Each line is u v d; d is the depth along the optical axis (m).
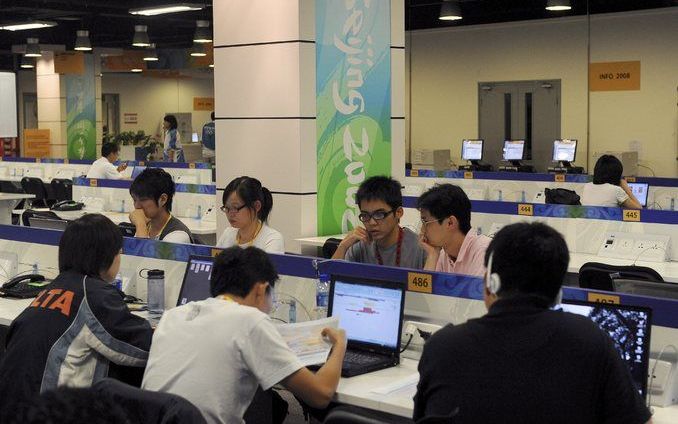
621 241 6.09
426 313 3.39
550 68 13.59
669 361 2.81
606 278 4.86
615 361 1.86
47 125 19.62
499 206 6.71
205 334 2.72
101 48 19.98
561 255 1.92
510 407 1.82
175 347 2.73
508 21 13.96
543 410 1.81
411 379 3.02
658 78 12.48
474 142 14.12
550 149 13.72
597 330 1.88
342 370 3.05
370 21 6.64
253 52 6.45
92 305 3.05
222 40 6.61
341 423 2.08
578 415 1.81
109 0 13.94
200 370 2.67
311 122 6.34
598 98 13.12
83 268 3.14
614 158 7.54
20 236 4.97
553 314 1.90
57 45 19.25
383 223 3.85
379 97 6.75
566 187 9.92
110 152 11.35
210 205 8.66
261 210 4.34
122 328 3.07
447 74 14.82
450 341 1.92
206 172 11.48
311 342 3.00
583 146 13.33
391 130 6.85
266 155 6.45
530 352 1.84
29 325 3.03
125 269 4.48
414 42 15.21
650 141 12.64
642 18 12.55
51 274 4.83
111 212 9.30
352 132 6.59
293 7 6.21
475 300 3.27
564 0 11.07
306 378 2.74
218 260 2.94
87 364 3.06
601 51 13.02
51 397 0.99
